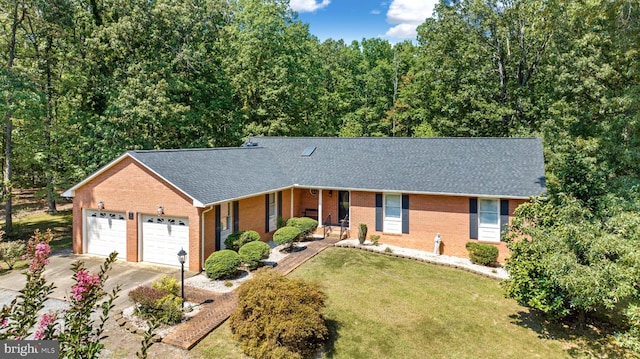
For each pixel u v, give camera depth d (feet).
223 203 52.54
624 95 59.67
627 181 55.72
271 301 30.17
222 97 97.50
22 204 103.09
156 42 84.02
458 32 97.30
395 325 34.99
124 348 30.25
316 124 130.11
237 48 107.04
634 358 30.50
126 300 39.11
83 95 81.61
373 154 71.10
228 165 61.98
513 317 37.35
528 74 93.56
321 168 70.28
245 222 57.57
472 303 40.27
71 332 15.39
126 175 51.26
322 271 48.44
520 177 55.47
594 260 31.22
